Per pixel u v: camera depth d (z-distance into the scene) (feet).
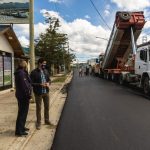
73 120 37.60
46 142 27.61
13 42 73.72
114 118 38.47
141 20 86.53
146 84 65.92
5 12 93.97
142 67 69.26
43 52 138.92
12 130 31.12
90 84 103.50
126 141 27.58
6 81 71.31
